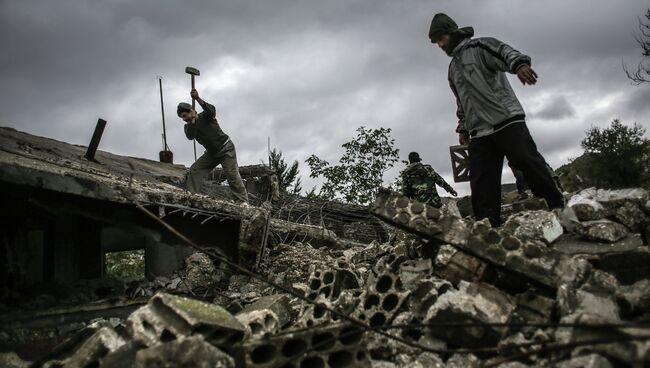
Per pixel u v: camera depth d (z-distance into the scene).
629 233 4.05
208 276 7.19
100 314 5.48
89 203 5.51
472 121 4.63
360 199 15.64
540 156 4.45
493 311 3.27
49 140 7.80
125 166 8.77
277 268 7.73
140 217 6.06
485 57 4.52
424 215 3.96
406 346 3.53
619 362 2.68
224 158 8.96
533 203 4.59
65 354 3.96
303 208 11.82
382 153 16.03
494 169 4.65
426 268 4.30
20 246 5.28
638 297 3.35
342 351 3.21
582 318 2.89
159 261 7.09
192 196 6.56
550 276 3.49
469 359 3.20
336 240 10.49
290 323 4.50
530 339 3.21
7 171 4.40
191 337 2.79
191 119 8.77
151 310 3.33
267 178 11.56
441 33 4.81
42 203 5.11
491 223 4.61
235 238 7.67
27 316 4.65
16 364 3.72
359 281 5.05
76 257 6.11
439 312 3.35
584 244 4.02
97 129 7.57
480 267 3.82
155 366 2.70
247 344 3.03
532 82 4.09
